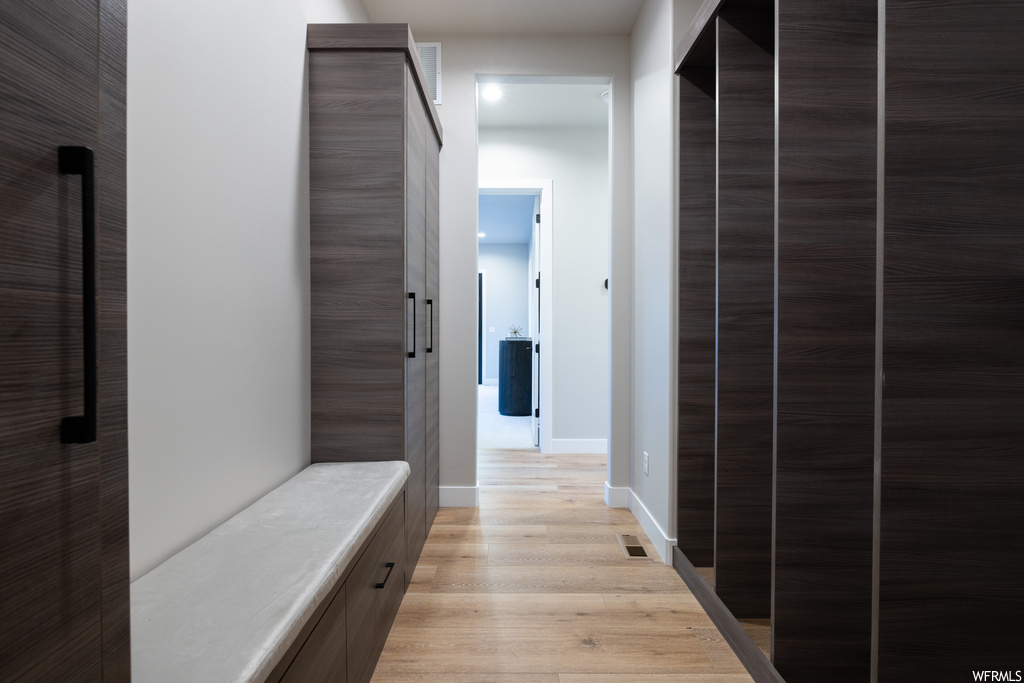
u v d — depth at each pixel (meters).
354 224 1.92
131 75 0.98
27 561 0.48
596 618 1.85
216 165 1.28
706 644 1.70
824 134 1.38
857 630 1.40
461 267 3.02
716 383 1.82
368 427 1.94
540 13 2.81
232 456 1.36
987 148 1.00
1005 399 1.00
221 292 1.30
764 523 1.81
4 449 0.47
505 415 6.46
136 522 1.01
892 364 1.01
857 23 1.38
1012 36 0.99
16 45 0.48
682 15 2.25
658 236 2.46
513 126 4.30
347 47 1.91
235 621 0.86
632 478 2.97
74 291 0.54
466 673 1.53
